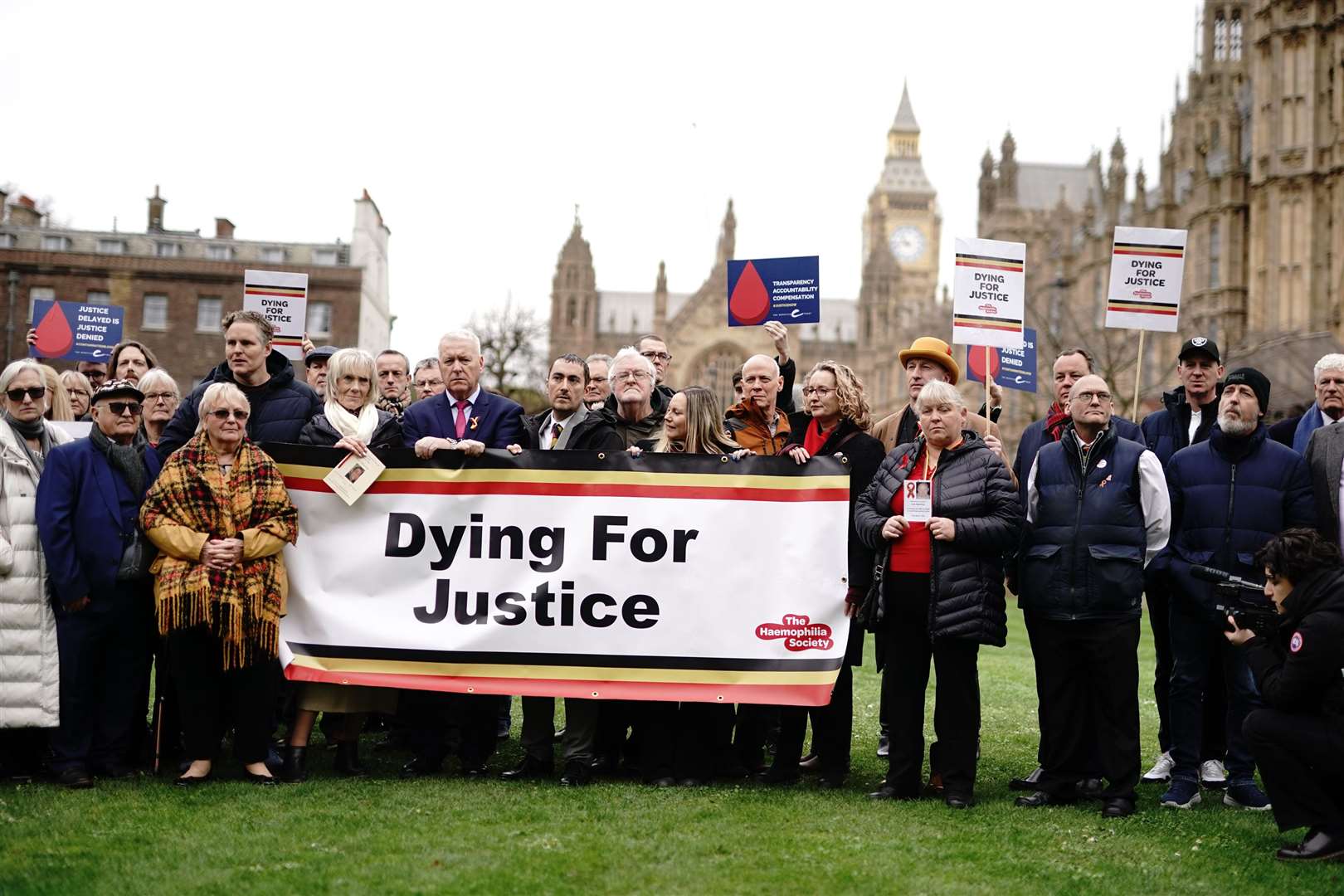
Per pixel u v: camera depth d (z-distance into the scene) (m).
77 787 8.61
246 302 13.58
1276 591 7.89
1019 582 9.22
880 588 8.70
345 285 69.88
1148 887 6.87
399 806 8.14
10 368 8.93
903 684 8.80
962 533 8.42
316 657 9.13
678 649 9.15
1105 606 8.55
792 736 9.27
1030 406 57.31
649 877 6.76
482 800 8.37
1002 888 6.77
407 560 9.29
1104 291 72.69
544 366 80.50
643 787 8.94
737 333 126.06
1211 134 64.62
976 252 11.21
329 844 7.24
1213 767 9.73
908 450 9.00
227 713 9.63
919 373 10.31
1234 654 8.97
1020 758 10.58
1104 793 8.65
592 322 152.88
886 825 8.00
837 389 9.59
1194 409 10.02
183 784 8.70
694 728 9.18
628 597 9.21
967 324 11.20
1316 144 53.31
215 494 8.63
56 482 8.59
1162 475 8.69
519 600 9.23
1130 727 8.56
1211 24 72.81
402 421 9.81
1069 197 125.56
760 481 9.24
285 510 8.81
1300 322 52.91
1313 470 8.95
